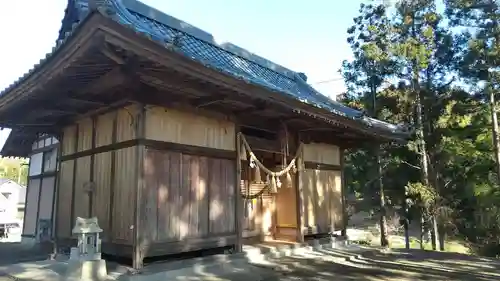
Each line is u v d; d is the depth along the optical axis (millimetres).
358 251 9391
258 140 8203
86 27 4082
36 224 12352
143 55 4391
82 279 5262
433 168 15070
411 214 15211
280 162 9930
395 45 13625
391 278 6598
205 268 6441
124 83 5492
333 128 9078
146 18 8086
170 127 6434
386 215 14195
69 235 7434
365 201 16594
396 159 15164
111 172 6488
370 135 10086
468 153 14812
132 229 5738
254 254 7566
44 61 5000
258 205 9680
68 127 8125
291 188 9750
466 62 13344
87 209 6957
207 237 6766
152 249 5836
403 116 15195
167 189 6219
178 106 6496
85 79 5496
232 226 7332
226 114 7461
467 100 14609
